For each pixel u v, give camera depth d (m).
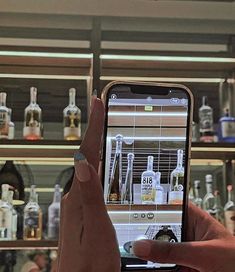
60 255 0.37
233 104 2.04
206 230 0.49
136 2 1.86
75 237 0.36
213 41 2.02
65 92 1.97
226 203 1.88
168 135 0.54
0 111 1.79
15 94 1.95
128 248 0.48
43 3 1.84
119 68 1.97
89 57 1.91
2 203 1.74
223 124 1.89
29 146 1.74
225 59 1.99
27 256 1.79
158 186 0.53
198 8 1.90
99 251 0.36
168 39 1.99
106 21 1.89
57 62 1.94
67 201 0.37
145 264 0.47
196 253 0.40
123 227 0.51
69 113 1.84
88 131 0.38
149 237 0.51
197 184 1.92
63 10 1.85
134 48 1.97
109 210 0.51
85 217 0.36
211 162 1.95
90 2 1.85
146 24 1.93
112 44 1.94
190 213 0.51
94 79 1.82
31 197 1.83
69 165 1.91
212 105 2.04
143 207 0.52
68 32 1.92
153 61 1.97
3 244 1.65
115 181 0.51
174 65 2.01
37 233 1.73
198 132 1.91
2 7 1.83
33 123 1.81
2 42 1.89
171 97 0.56
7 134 1.77
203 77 2.10
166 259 0.39
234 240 0.43
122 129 0.53
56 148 1.77
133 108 0.54
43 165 1.90
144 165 0.53
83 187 0.36
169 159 0.54
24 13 1.85
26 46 1.87
